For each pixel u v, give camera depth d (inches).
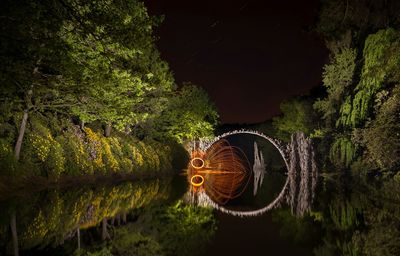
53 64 491.8
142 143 1416.1
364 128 830.5
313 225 441.7
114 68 650.8
